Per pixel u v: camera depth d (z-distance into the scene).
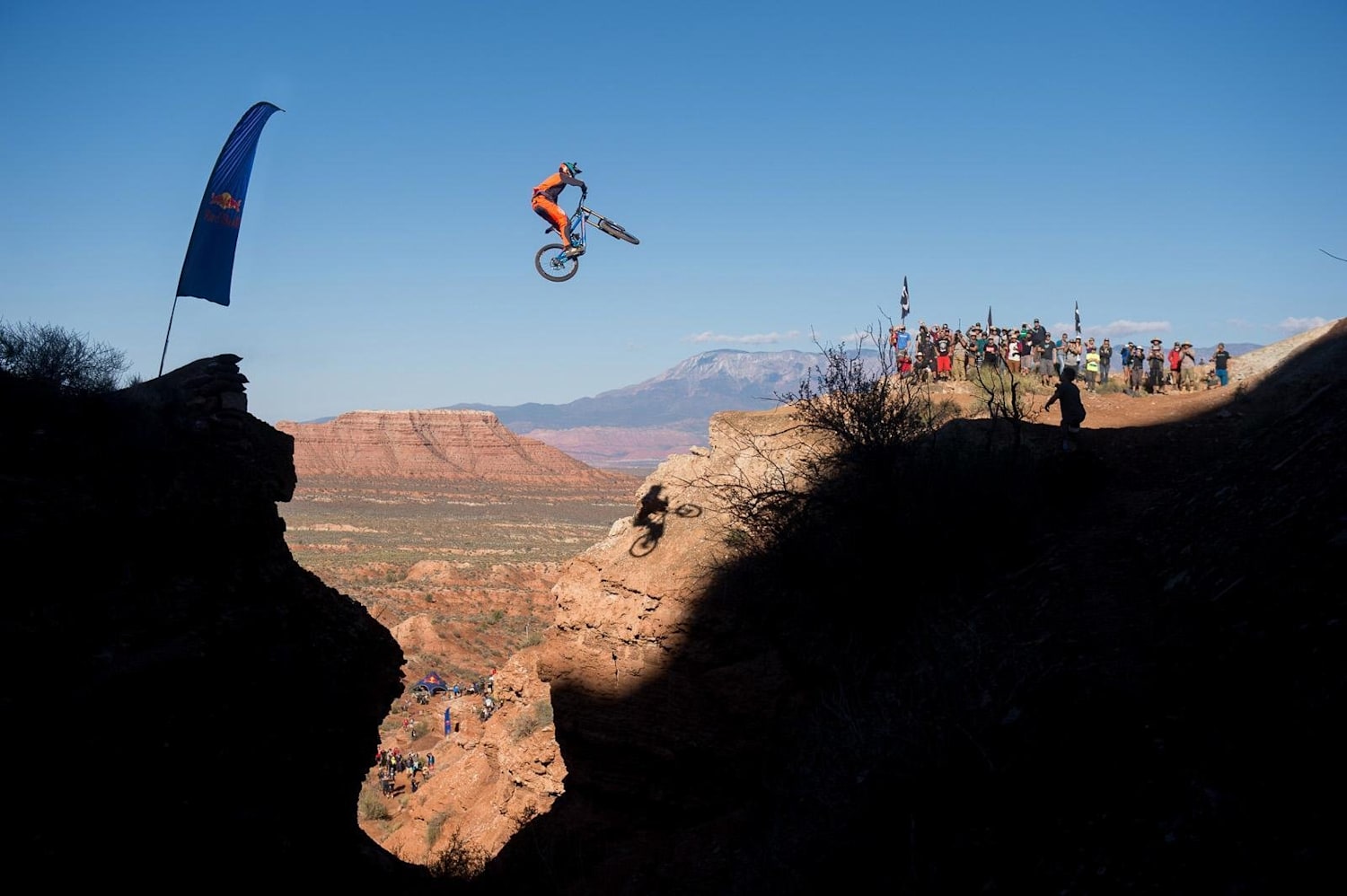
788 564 15.83
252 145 14.16
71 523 9.78
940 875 7.11
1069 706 7.98
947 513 14.87
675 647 19.12
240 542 12.70
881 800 8.77
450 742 42.25
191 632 10.59
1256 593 7.82
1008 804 7.34
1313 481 9.24
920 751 8.44
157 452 11.58
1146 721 7.11
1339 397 11.76
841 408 15.70
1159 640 8.37
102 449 10.98
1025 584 12.51
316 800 12.69
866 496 15.09
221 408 12.97
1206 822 5.51
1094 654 8.81
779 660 17.33
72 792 8.39
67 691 8.71
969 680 9.70
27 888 7.70
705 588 19.23
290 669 12.24
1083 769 7.05
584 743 20.72
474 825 26.45
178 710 9.93
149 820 9.22
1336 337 23.89
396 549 139.88
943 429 20.95
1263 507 9.66
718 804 18.00
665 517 22.20
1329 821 4.85
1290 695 6.06
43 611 9.14
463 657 74.31
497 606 93.56
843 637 15.31
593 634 20.95
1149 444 19.77
